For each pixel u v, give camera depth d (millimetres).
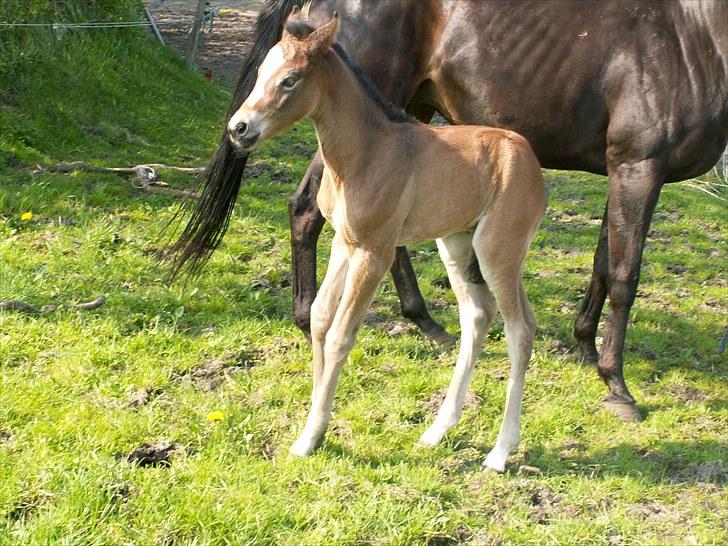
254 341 6141
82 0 12656
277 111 4359
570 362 6359
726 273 8648
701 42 5484
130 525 4039
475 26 5918
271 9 5879
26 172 8852
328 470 4598
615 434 5398
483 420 5402
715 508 4672
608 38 5672
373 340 6332
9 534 3885
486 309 4965
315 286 6090
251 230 8305
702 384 6195
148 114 11453
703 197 11398
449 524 4301
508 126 6020
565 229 9633
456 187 4609
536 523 4434
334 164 4566
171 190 9070
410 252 8297
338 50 4641
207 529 4043
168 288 6750
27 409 4898
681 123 5504
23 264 6754
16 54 10547
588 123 5855
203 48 17875
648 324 7184
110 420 4871
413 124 4684
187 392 5340
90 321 6039
